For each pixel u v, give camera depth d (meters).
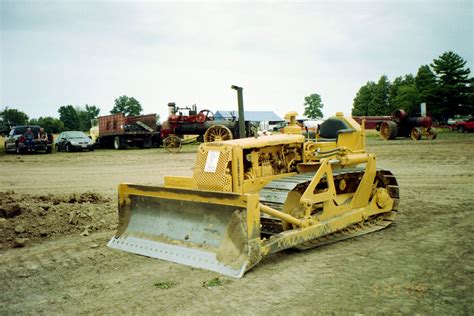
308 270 5.45
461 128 42.75
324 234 6.47
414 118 31.42
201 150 6.71
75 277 5.45
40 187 12.94
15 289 5.11
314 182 6.48
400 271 5.33
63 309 4.51
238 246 5.41
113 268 5.72
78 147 26.53
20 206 8.45
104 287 5.07
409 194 10.58
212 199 5.68
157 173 15.73
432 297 4.53
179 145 24.52
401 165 16.30
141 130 30.33
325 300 4.52
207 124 23.92
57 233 7.50
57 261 6.09
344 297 4.59
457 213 8.52
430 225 7.63
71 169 17.28
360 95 84.31
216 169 6.43
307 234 6.14
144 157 21.95
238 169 6.33
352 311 4.24
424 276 5.14
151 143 29.92
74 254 6.37
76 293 4.93
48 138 26.03
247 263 5.26
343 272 5.35
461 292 4.64
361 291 4.73
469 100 57.81
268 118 86.88
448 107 58.50
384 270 5.39
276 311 4.30
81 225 7.90
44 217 8.02
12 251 6.62
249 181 6.48
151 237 6.36
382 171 7.98
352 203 7.23
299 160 7.37
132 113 117.38
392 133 31.00
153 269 5.61
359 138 7.75
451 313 4.15
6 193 9.88
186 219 6.09
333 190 6.85
